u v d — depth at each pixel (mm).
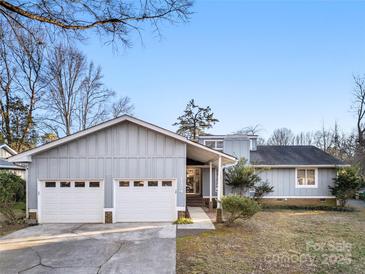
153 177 11617
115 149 11656
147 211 11578
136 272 5934
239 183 16609
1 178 12164
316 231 10156
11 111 23797
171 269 6094
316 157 18938
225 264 6438
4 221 11422
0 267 6266
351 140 31219
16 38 5359
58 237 8992
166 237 8930
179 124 34469
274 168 17828
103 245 8008
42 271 6012
